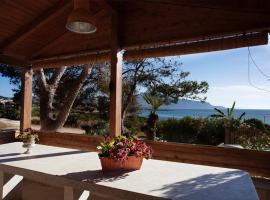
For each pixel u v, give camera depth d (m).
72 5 4.46
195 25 3.92
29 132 3.22
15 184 3.13
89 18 2.56
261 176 3.44
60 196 3.03
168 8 4.12
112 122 4.21
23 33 5.04
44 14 4.69
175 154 4.11
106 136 2.56
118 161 2.34
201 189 1.91
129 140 2.46
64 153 3.18
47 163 2.67
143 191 1.86
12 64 5.61
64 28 5.05
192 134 9.57
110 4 4.39
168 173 2.33
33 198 3.19
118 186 1.97
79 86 9.36
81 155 3.07
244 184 2.04
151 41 4.28
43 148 3.50
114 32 4.36
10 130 5.61
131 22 4.44
